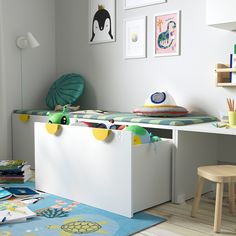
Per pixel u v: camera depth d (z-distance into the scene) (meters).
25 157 3.42
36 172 2.59
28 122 3.37
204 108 2.74
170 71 2.92
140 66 3.13
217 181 1.84
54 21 3.91
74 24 3.70
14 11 3.55
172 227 1.90
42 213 2.07
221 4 2.27
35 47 3.73
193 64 2.77
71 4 3.71
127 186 2.02
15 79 3.60
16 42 3.58
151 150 2.15
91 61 3.57
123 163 2.03
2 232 1.79
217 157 2.69
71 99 3.48
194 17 2.74
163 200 2.28
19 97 3.64
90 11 3.52
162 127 2.34
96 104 3.56
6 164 2.86
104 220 1.97
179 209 2.19
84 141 2.23
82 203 2.27
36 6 3.74
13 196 2.41
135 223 1.93
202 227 1.91
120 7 3.25
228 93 2.59
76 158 2.29
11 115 3.57
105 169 2.12
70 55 3.78
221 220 2.03
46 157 2.50
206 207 2.24
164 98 2.67
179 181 2.32
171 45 2.88
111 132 2.07
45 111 3.33
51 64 3.91
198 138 2.46
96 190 2.18
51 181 2.48
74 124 2.43
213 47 2.65
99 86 3.52
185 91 2.84
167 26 2.90
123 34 3.23
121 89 3.31
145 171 2.12
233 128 2.13
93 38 3.51
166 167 2.28
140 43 3.10
